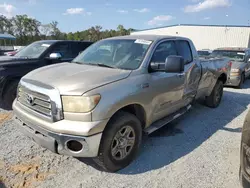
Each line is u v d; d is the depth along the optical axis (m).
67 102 2.49
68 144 2.54
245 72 9.88
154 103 3.38
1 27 61.19
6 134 3.88
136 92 2.96
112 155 2.81
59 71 3.10
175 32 36.12
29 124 2.81
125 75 2.99
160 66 3.36
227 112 5.66
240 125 4.76
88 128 2.45
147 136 4.04
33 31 63.00
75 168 3.00
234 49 10.76
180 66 3.16
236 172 2.99
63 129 2.46
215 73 5.56
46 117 2.61
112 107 2.64
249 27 31.77
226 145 3.77
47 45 6.18
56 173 2.88
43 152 3.35
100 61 3.62
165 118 3.91
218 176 2.90
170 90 3.71
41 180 2.73
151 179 2.81
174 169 3.03
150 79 3.23
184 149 3.60
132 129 3.02
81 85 2.58
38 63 5.58
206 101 5.91
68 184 2.68
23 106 2.99
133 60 3.36
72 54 6.57
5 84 4.97
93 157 2.70
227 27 32.88
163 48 3.76
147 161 3.21
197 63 4.65
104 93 2.60
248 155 2.03
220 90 6.14
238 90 8.92
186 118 5.11
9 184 2.63
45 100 2.62
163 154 3.42
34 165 3.03
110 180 2.77
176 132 4.28
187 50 4.48
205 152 3.51
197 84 4.75
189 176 2.88
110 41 4.02
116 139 2.84
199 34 34.59
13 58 5.61
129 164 3.10
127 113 2.94
